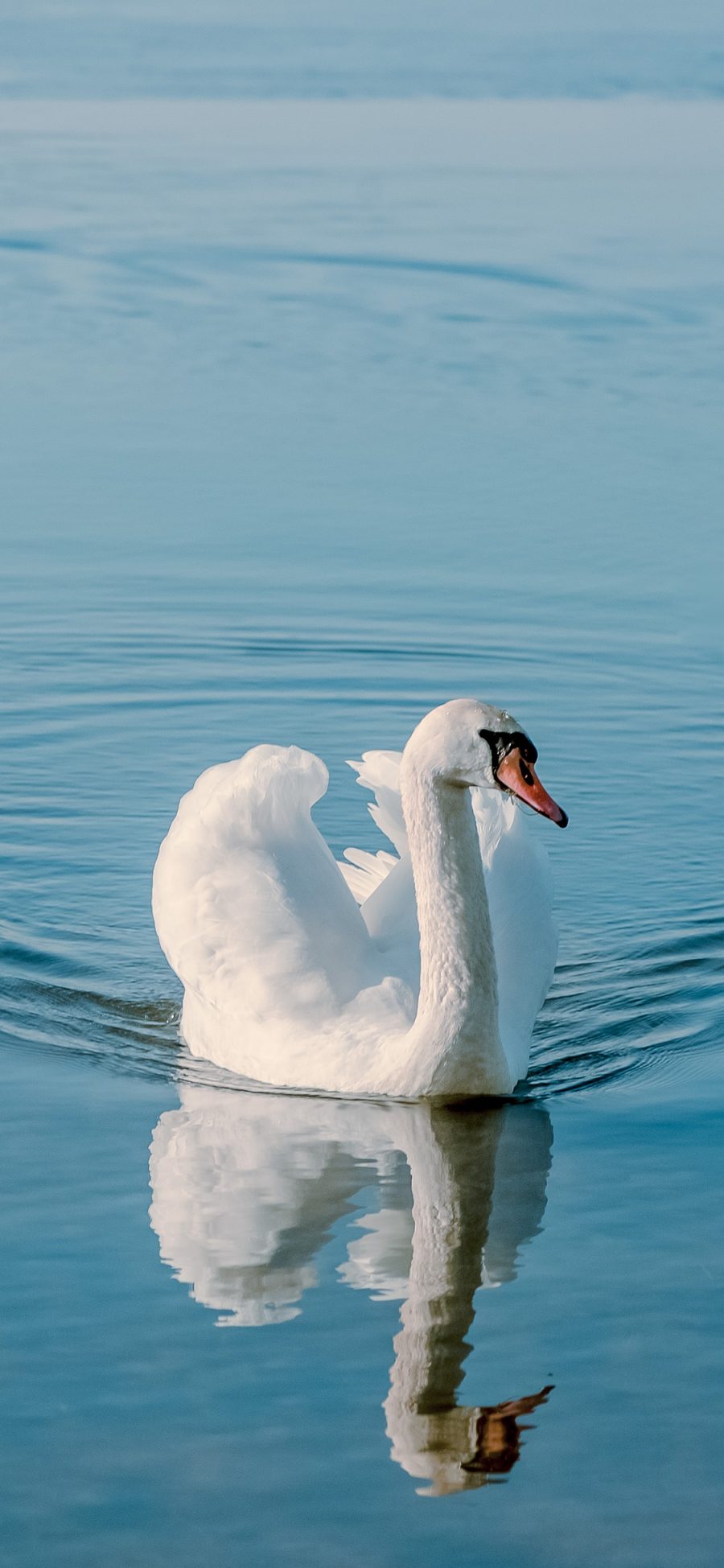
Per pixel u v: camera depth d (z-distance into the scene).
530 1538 6.07
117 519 19.92
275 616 17.55
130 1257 7.80
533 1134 9.23
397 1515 6.15
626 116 45.91
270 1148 9.06
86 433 22.55
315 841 10.79
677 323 26.92
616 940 11.84
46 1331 7.21
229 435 22.50
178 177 37.25
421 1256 7.85
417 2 75.94
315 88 50.28
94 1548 6.01
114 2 73.00
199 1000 10.41
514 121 45.00
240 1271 7.69
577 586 18.28
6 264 30.14
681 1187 8.53
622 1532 6.08
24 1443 6.52
